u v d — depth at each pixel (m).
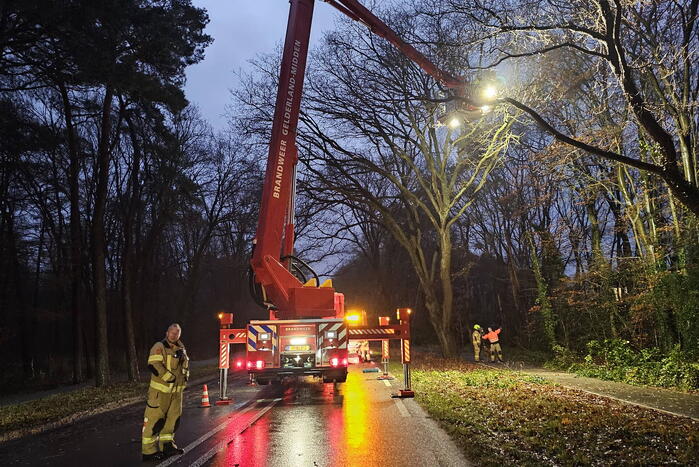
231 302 48.69
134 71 14.95
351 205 25.75
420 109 22.09
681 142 12.55
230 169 37.88
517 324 36.56
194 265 38.41
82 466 6.77
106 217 30.50
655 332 15.67
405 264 49.09
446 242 25.30
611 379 14.57
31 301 31.31
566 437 7.42
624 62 9.32
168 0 18.19
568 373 17.02
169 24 15.70
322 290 13.66
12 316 26.11
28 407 13.16
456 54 14.42
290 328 13.09
